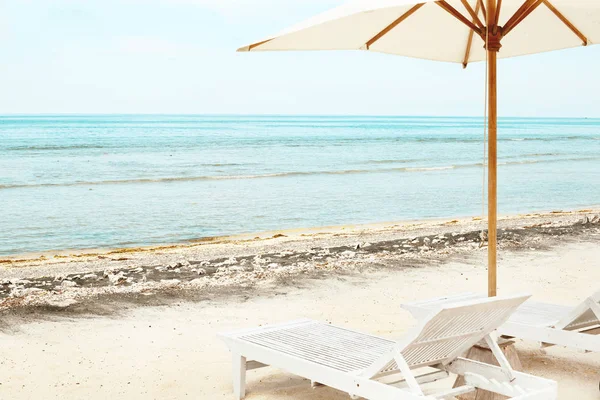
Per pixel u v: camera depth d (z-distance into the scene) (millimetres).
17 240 14719
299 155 43688
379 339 4414
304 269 9250
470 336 3766
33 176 29250
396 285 8172
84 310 7113
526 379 3637
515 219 15609
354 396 3639
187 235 15242
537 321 4887
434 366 3988
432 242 11578
